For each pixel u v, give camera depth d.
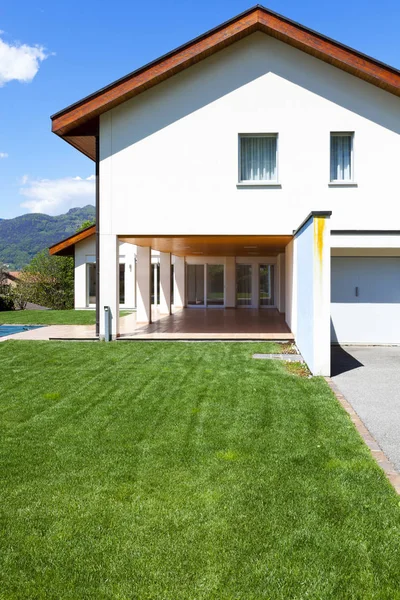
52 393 7.49
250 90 13.02
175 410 6.55
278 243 16.09
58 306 43.75
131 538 3.45
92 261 26.42
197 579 3.00
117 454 5.01
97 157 13.55
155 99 13.15
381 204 12.84
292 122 12.95
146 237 13.68
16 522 3.69
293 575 3.04
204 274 27.02
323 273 8.80
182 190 13.17
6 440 5.45
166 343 12.78
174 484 4.29
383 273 13.04
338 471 4.52
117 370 9.19
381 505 3.89
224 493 4.11
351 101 12.84
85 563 3.18
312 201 12.97
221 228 13.13
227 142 13.08
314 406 6.71
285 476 4.43
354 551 3.28
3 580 3.02
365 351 11.90
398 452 5.05
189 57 12.46
